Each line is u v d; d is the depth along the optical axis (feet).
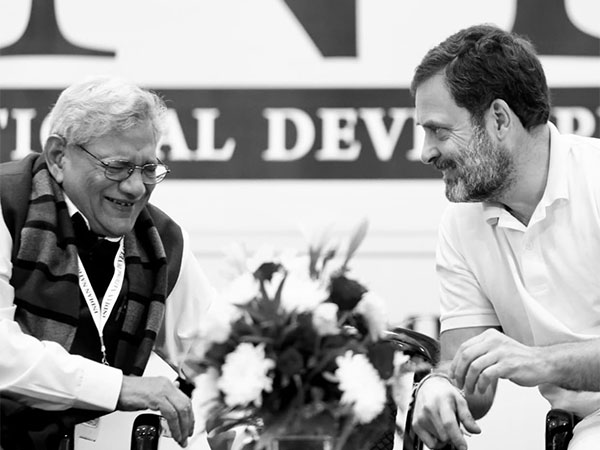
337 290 10.10
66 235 12.83
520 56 12.03
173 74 19.52
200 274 14.08
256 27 19.48
